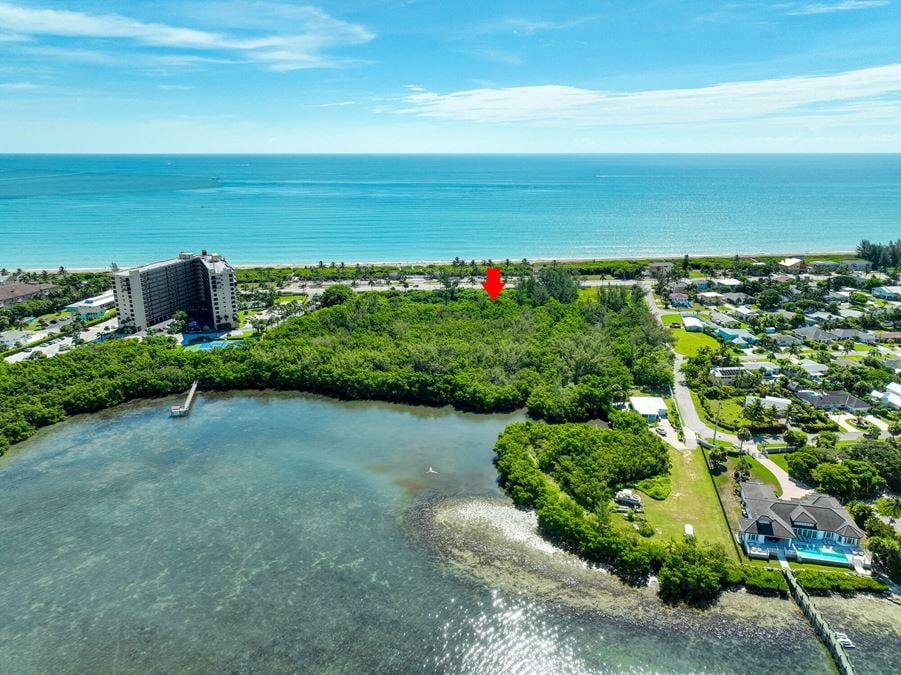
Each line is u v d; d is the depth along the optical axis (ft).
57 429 473.67
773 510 329.93
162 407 515.91
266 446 446.60
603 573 309.22
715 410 485.56
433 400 521.65
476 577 308.40
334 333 652.89
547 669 256.11
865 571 305.12
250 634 273.54
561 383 528.22
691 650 263.70
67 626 279.08
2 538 340.39
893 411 477.36
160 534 343.87
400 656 262.26
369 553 327.47
